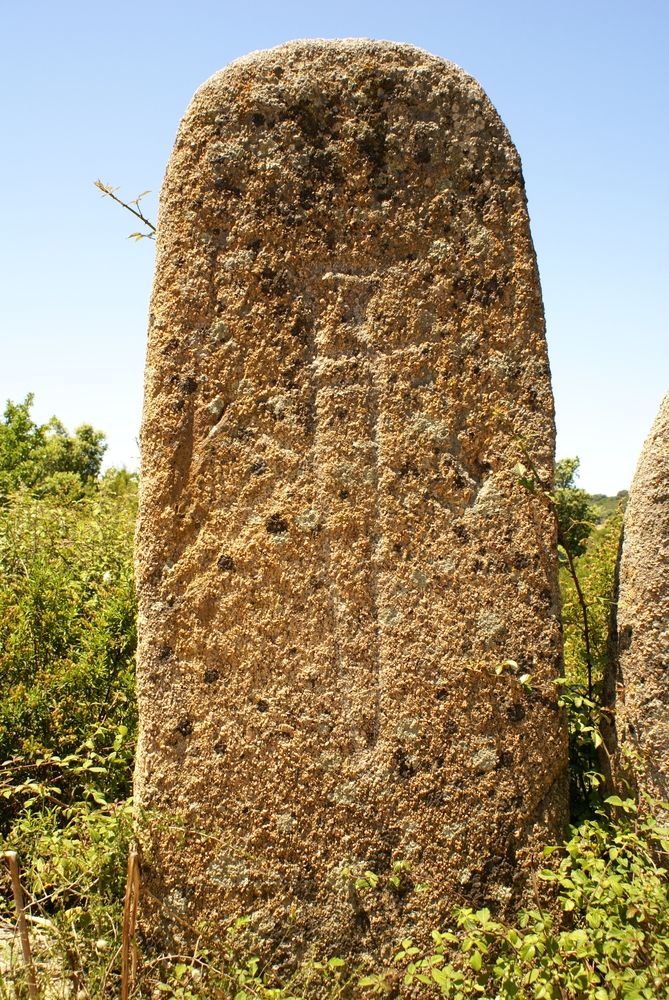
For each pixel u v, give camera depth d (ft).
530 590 10.07
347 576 9.82
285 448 9.86
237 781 9.54
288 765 9.59
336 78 10.10
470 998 9.11
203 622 9.65
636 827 9.22
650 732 9.97
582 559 18.94
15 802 11.50
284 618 9.71
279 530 9.77
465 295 10.18
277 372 9.89
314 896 9.48
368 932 9.45
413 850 9.64
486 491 10.10
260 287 9.91
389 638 9.83
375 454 9.99
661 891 8.43
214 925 9.34
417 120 10.19
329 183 10.07
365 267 10.10
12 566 16.14
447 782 9.75
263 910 9.41
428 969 9.08
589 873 9.34
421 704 9.80
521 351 10.22
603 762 10.55
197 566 9.69
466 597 9.95
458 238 10.19
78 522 18.65
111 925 9.04
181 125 9.99
